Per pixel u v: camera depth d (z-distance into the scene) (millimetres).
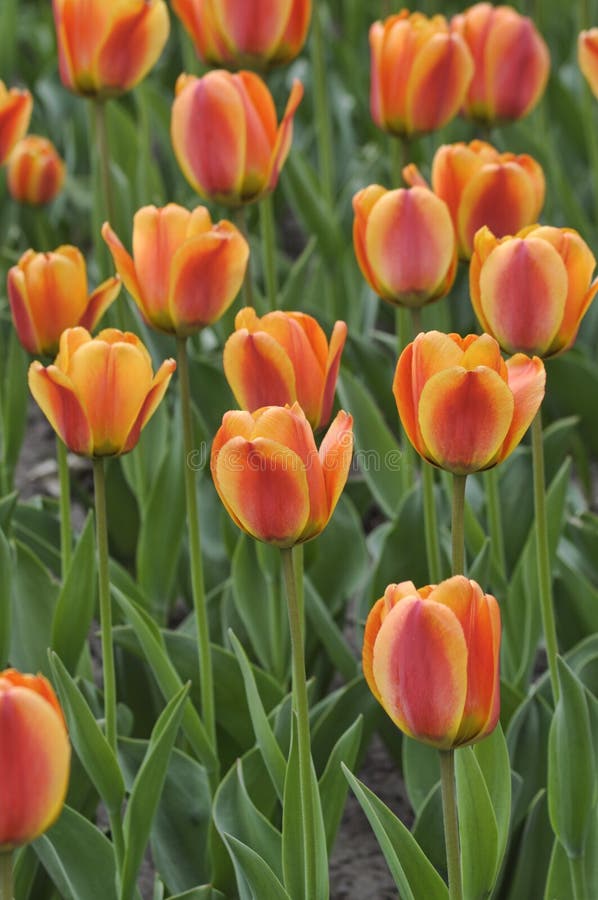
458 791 1579
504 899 1807
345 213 3051
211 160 1870
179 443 2029
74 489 2441
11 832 1400
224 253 1691
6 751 1387
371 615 1466
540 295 1644
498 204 1837
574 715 1634
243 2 2041
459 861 1490
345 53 3766
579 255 1649
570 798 1645
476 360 1528
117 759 1723
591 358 2812
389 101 2031
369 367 2504
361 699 1890
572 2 4082
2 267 2994
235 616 2025
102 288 1785
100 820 2014
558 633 2059
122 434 1612
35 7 4910
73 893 1713
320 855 1618
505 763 1630
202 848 1809
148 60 2006
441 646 1431
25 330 1778
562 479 1957
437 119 2031
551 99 3398
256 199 1898
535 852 1785
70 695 1659
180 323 1718
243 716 1912
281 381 1612
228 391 2135
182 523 2039
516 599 1971
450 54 1997
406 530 1989
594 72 1983
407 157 2061
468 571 1954
